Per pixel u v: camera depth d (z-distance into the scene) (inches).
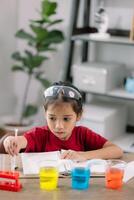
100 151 76.1
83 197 58.9
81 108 74.0
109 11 149.0
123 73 146.9
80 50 154.6
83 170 63.3
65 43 152.5
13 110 177.9
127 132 150.0
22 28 169.0
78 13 149.3
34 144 77.8
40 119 169.2
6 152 76.5
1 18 163.0
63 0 156.6
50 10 143.7
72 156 72.0
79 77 136.4
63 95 71.5
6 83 172.2
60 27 159.0
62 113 71.6
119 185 62.9
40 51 149.9
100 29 141.4
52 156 72.6
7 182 61.6
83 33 145.9
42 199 58.0
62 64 159.6
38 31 144.6
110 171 63.9
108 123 133.7
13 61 172.6
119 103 151.6
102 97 154.9
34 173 67.2
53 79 164.9
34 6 164.7
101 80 133.0
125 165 70.1
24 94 174.1
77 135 81.0
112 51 150.9
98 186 63.3
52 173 62.4
